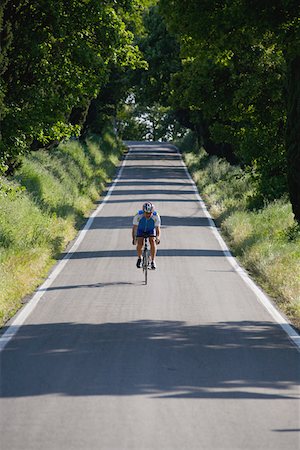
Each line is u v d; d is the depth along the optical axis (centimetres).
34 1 4919
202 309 2809
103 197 8144
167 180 10250
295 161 4191
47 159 7931
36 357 1989
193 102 5962
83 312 2719
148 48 11788
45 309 2777
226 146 9775
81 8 5150
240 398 1582
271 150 5934
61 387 1666
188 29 3681
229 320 2606
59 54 5262
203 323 2534
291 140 4197
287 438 1310
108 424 1377
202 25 3578
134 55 5572
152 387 1666
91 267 3947
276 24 3312
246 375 1816
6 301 2842
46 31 5075
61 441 1277
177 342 2198
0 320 2559
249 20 3334
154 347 2123
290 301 2906
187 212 6869
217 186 8506
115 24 5262
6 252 3628
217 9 3522
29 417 1427
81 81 5338
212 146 10669
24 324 2486
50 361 1939
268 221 5078
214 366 1903
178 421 1399
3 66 4631
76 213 6312
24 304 2898
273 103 5647
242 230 5059
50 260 4131
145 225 3512
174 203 7575
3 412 1463
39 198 5912
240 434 1327
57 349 2094
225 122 8750
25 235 4244
